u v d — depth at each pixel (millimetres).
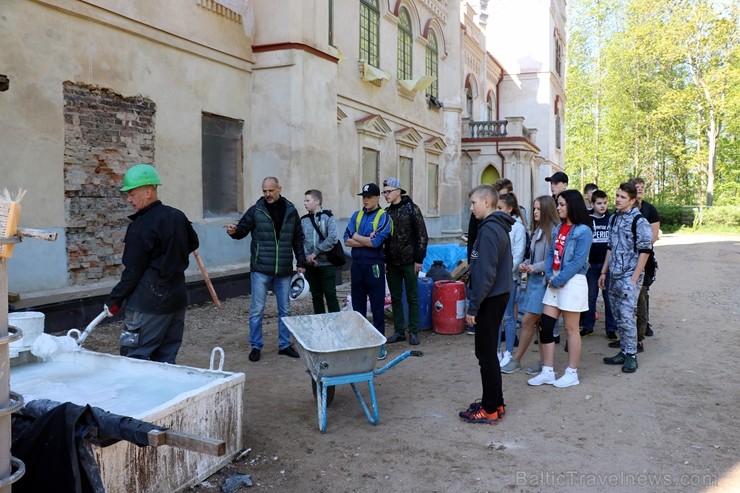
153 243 4582
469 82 29828
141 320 4637
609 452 4387
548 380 6020
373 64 16734
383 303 7387
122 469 3303
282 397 5691
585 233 5676
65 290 8484
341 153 15039
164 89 10250
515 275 6730
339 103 14820
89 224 9039
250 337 7090
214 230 11352
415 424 4969
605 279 7996
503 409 5082
